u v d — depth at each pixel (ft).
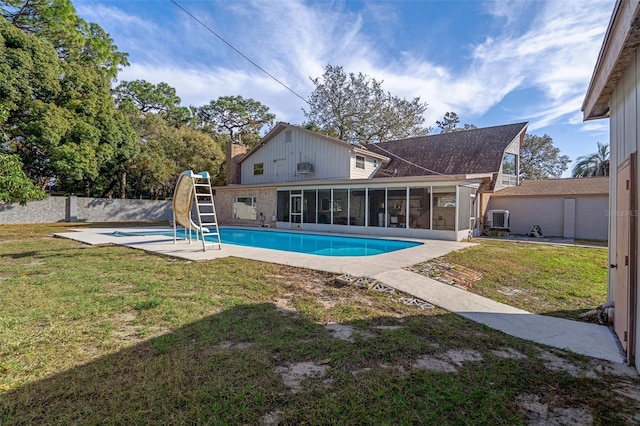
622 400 7.48
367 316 12.94
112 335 10.61
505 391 7.70
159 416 6.57
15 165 25.36
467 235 42.42
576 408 7.14
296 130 61.93
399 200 43.98
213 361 8.93
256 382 7.89
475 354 9.74
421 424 6.48
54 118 49.11
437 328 11.83
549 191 49.08
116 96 89.10
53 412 6.65
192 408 6.82
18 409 6.72
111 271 20.18
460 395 7.48
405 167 60.64
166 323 11.73
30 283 16.92
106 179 82.64
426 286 17.28
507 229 48.39
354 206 48.39
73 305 13.46
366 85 87.35
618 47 9.41
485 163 53.06
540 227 49.70
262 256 26.04
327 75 88.12
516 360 9.40
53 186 84.07
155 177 77.87
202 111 116.16
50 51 49.65
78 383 7.72
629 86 10.42
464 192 41.63
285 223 57.62
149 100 94.73
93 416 6.53
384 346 10.09
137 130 75.41
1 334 10.46
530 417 6.79
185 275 19.36
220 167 88.53
